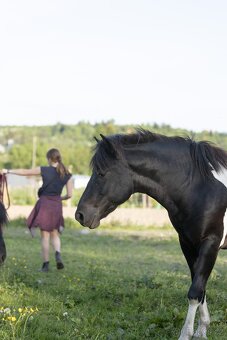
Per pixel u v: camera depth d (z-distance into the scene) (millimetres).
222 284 8352
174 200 5723
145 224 21719
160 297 7375
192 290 5457
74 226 20375
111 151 5590
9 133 124125
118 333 5793
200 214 5594
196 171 5742
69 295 7422
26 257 11453
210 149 5855
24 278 8531
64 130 134125
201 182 5711
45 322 5914
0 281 8258
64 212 23156
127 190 5660
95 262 11133
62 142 110625
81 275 9086
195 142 5902
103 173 5602
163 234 18594
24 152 79000
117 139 5680
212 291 7664
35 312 6395
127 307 6938
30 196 30391
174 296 7469
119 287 8008
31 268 9922
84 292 7641
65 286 8031
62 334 5738
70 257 11844
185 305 7070
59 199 9805
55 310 6598
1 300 6922
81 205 5652
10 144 115000
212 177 5730
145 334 5852
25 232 17672
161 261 11750
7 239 15398
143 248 14422
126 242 15898
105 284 8047
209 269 5605
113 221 21359
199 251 5617
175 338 5715
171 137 5898
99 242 15766
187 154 5789
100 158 5602
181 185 5688
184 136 6000
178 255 12938
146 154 5695
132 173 5676
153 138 5816
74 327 6000
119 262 11375
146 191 5770
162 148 5762
